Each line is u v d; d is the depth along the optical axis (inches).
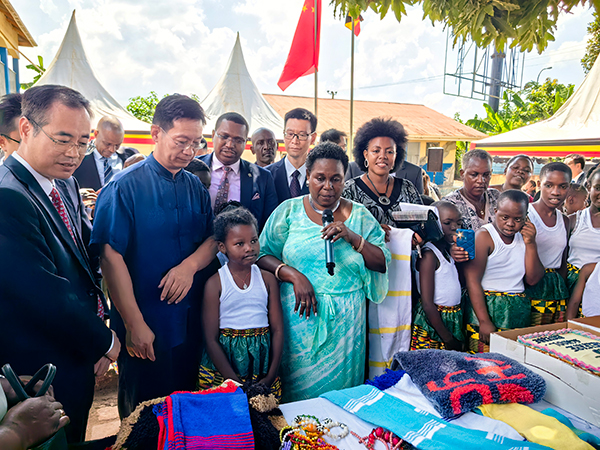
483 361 67.8
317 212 88.7
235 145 113.1
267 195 120.6
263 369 81.7
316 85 232.4
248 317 80.3
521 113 682.2
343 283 85.2
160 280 78.2
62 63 337.1
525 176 142.0
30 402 42.4
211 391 58.3
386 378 67.6
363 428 58.2
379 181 113.0
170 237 79.0
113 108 342.6
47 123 61.7
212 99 361.7
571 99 303.3
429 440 53.1
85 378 69.7
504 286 98.2
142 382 79.7
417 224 98.9
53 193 70.0
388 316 98.3
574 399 61.0
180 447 48.4
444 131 760.3
